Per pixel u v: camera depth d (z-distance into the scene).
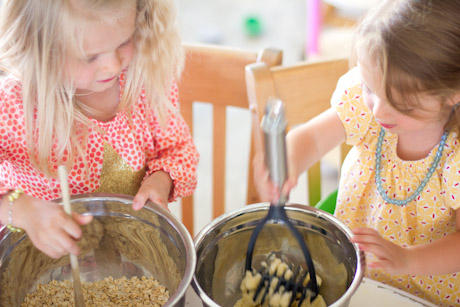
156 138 1.08
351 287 0.73
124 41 0.85
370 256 1.11
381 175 1.06
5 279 0.83
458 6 0.79
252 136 1.22
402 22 0.80
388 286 0.94
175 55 1.05
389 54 0.80
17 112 0.94
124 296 0.90
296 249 0.89
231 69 1.19
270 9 3.35
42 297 0.89
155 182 1.02
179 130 1.10
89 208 0.89
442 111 0.88
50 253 0.81
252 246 0.84
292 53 2.96
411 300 0.92
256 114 1.11
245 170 2.36
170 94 1.08
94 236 0.92
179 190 1.07
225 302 0.87
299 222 0.86
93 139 1.00
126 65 0.91
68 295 0.90
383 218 1.07
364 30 0.84
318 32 2.62
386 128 0.92
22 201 0.84
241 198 2.23
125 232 0.91
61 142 0.95
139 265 0.94
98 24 0.80
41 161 0.96
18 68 0.89
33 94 0.92
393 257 0.87
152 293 0.90
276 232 0.88
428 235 1.06
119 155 1.03
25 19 0.84
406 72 0.80
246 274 0.86
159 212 0.86
